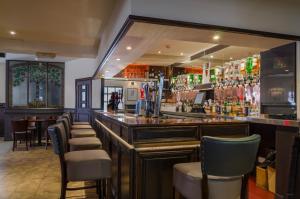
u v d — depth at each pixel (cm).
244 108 466
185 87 712
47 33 534
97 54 657
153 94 350
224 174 172
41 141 835
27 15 421
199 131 251
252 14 329
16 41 587
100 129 489
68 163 239
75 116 949
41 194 353
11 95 938
